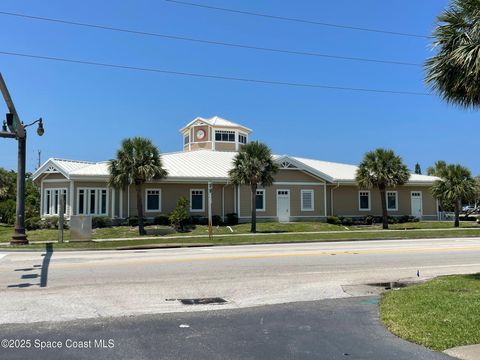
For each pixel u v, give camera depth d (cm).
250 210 3806
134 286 1112
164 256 1738
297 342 673
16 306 888
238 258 1653
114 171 2984
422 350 635
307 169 3934
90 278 1217
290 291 1078
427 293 959
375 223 4084
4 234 3028
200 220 3562
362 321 798
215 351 625
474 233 3194
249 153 3191
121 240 2631
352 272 1361
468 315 774
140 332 715
